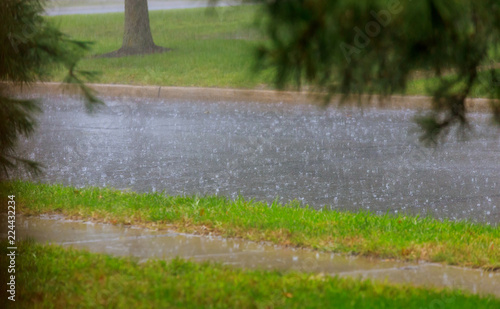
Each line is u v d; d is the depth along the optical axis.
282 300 6.68
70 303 6.66
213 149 15.48
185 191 12.12
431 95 8.27
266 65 6.85
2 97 9.76
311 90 7.22
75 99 21.89
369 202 11.58
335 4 6.21
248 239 9.16
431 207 11.36
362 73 6.84
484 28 6.65
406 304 6.68
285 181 12.83
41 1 9.92
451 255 8.47
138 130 17.64
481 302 6.86
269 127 18.02
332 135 16.98
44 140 16.28
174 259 7.98
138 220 9.95
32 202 10.62
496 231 9.72
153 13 39.84
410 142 16.08
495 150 15.21
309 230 9.34
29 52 9.90
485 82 7.72
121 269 7.59
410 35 6.37
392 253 8.51
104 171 13.54
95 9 45.53
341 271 7.96
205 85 22.66
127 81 23.62
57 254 8.08
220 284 7.03
